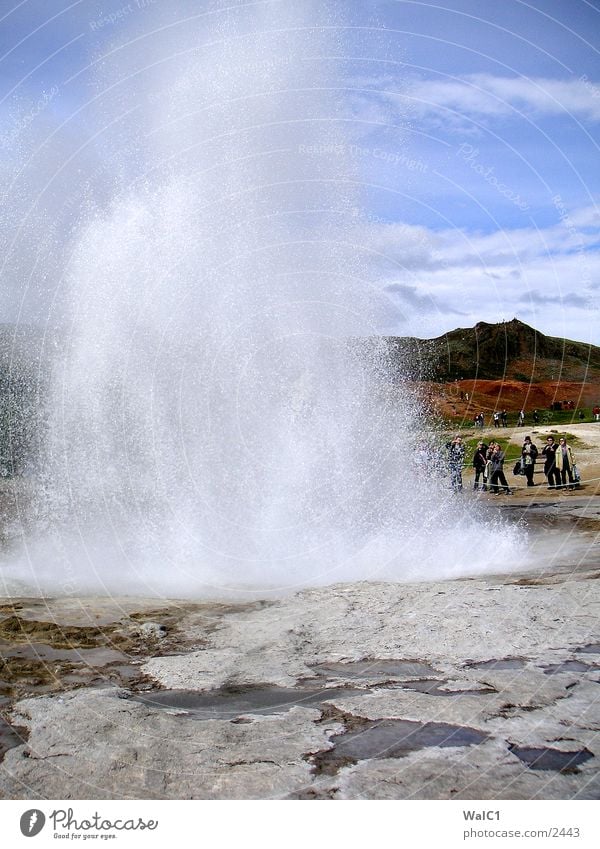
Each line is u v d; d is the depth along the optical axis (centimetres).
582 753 567
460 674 742
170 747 597
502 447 3650
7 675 789
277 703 688
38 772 566
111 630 956
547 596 1022
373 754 574
